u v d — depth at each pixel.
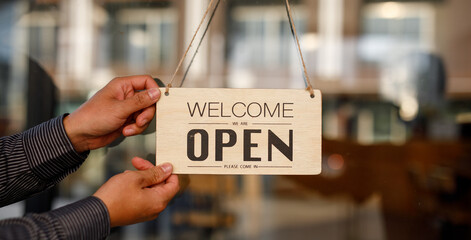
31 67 1.09
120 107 0.57
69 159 0.61
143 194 0.54
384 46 1.39
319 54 1.30
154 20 1.12
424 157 1.33
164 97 0.59
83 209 0.48
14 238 0.40
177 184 0.59
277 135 0.60
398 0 1.40
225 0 1.11
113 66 1.12
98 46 1.12
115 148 1.09
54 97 1.09
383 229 1.36
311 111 0.60
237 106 0.60
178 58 1.11
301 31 1.25
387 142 1.37
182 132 0.59
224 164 0.59
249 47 1.16
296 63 1.23
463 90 1.39
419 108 1.38
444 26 1.41
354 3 1.37
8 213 1.03
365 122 1.40
